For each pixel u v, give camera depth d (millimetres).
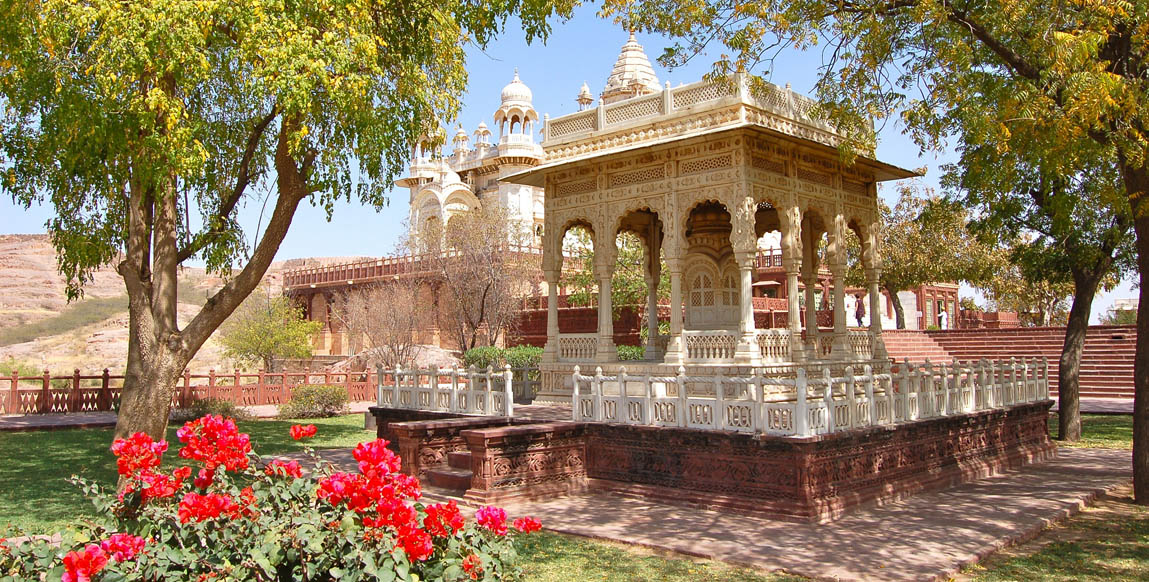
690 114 13977
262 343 37469
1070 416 18000
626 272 31703
